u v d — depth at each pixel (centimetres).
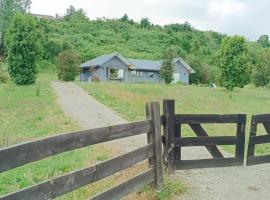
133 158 725
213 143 1023
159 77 7956
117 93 3528
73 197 718
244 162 1110
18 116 2183
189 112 2659
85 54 10125
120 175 859
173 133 973
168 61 6831
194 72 8125
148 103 807
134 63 7900
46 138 501
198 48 13000
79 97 3161
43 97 3075
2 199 432
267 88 6950
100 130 627
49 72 8381
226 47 5031
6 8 8969
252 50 10444
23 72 4503
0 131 1716
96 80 6938
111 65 7588
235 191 876
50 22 13388
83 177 577
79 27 13675
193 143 995
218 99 3788
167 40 13500
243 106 3309
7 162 436
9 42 4547
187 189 860
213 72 8400
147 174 778
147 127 786
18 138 1500
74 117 2030
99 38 12544
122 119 2066
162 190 809
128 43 12669
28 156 468
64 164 1001
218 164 1037
